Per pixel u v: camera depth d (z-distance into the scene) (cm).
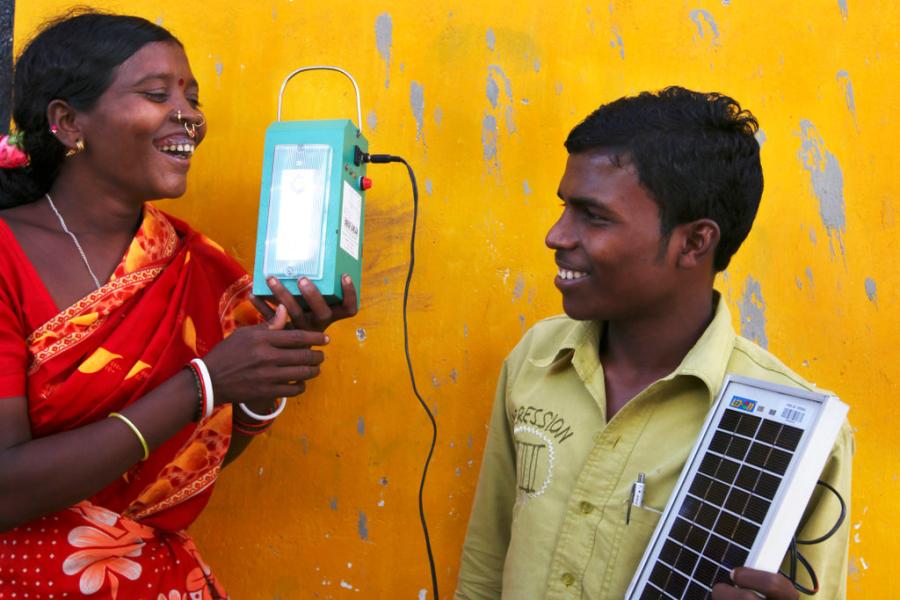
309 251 148
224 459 177
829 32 206
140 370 148
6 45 211
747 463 119
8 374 135
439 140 200
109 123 149
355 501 199
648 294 136
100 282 153
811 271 201
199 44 204
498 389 167
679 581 120
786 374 136
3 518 133
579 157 136
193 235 170
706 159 132
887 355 200
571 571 136
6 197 155
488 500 164
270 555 200
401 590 198
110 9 204
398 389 199
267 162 152
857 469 198
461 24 201
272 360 147
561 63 201
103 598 145
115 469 137
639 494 133
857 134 204
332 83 202
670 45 203
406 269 199
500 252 199
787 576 126
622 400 145
